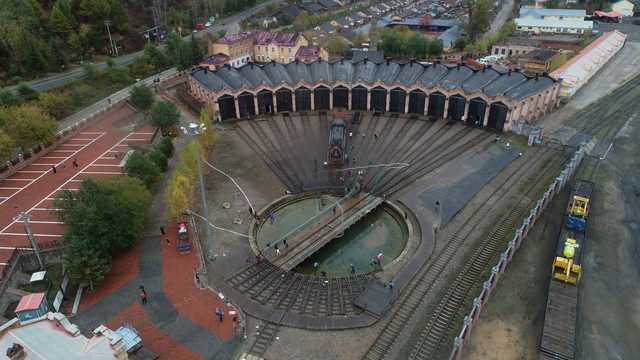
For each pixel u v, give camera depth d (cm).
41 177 8244
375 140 9631
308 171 8606
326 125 10419
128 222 6100
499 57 17025
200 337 4847
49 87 11588
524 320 5038
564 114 10806
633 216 6906
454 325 5016
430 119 10406
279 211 7575
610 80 13262
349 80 11125
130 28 16088
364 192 7838
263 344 4762
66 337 3628
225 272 5894
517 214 6988
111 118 10912
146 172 7669
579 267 5122
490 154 8819
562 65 13400
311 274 6288
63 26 13725
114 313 5172
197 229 6819
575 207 6169
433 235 6600
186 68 14138
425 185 7931
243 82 11044
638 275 5728
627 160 8619
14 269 5712
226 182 8188
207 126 8938
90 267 5416
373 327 5009
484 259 6053
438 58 16225
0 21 11788
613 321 5019
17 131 8581
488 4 18562
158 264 5994
